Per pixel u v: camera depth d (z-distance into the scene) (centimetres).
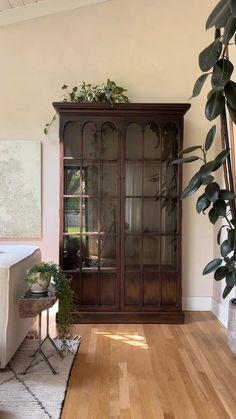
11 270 234
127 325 333
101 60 374
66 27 373
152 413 190
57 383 220
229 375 234
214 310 366
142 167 347
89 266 344
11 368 240
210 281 376
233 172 286
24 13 370
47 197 373
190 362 253
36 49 372
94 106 334
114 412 191
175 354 266
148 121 342
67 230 346
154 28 375
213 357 262
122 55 375
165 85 375
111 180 346
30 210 372
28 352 266
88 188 346
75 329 319
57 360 253
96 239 346
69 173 345
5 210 372
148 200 348
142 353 268
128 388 216
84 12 373
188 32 374
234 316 262
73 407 195
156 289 345
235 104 224
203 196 265
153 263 346
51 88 373
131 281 344
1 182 371
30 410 190
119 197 342
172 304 343
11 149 371
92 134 344
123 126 340
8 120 372
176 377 230
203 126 375
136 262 346
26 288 266
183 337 302
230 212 281
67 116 340
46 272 243
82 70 373
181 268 346
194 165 372
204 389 216
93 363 250
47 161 372
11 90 372
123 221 344
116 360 255
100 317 337
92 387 217
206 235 377
